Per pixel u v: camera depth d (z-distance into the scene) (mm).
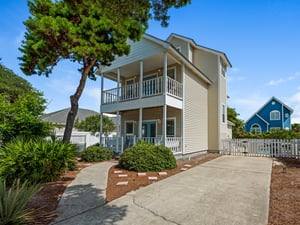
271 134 20031
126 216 3531
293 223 3205
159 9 4273
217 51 14758
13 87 17969
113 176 6789
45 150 6035
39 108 9117
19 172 5680
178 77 12516
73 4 4895
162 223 3250
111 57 8773
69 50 7488
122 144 11578
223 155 13328
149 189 5273
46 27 7023
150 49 11164
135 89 12211
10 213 2848
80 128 23375
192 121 12555
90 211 3752
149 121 13922
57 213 3639
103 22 7324
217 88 14766
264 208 3879
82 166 8719
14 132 8047
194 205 4086
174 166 8414
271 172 7543
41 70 8797
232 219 3400
